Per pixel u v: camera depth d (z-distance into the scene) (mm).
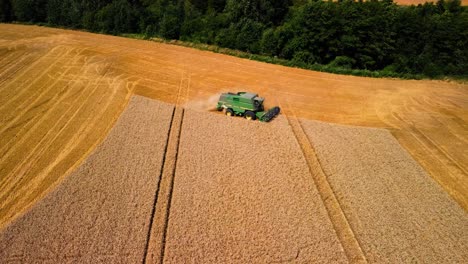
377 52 47375
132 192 22531
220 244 19078
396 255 18938
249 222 20578
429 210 22188
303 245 19234
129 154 26297
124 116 31906
